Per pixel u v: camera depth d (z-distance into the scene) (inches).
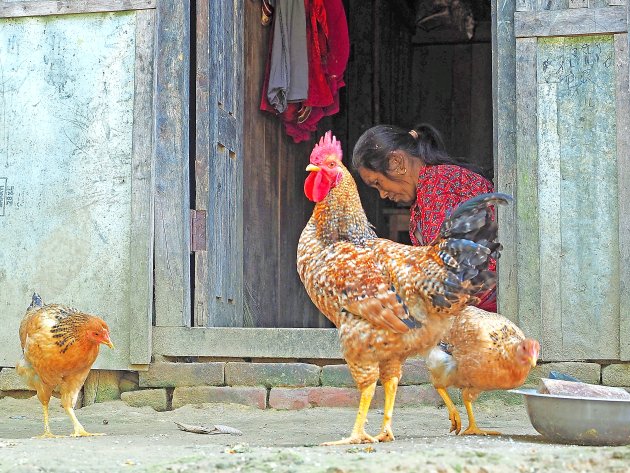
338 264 169.6
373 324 166.9
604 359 238.1
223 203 281.4
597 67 243.3
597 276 239.9
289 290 371.2
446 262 161.8
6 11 272.2
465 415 235.1
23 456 147.4
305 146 397.7
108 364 258.1
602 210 240.8
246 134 317.7
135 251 259.4
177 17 265.3
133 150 263.1
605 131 241.9
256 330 253.3
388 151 233.5
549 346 240.2
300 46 329.1
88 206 265.0
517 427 213.5
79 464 137.2
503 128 247.3
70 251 264.7
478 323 180.5
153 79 263.1
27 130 270.2
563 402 170.7
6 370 264.2
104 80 267.3
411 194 240.2
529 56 245.8
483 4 490.9
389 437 173.5
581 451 137.3
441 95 496.4
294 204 379.6
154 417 243.1
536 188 243.9
